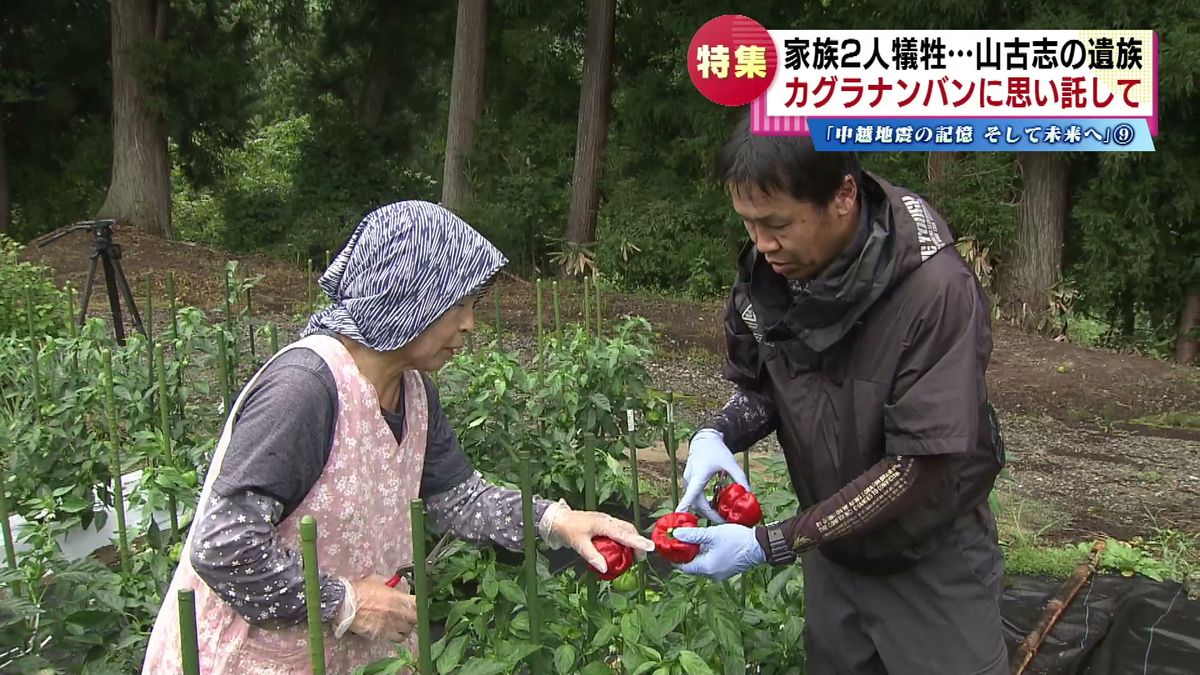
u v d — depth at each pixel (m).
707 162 14.09
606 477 3.46
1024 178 11.96
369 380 1.89
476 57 15.11
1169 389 8.45
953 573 2.06
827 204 1.76
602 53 14.33
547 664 1.97
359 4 18.72
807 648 2.35
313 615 1.60
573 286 13.38
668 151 14.79
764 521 2.73
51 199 18.06
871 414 1.90
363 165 19.20
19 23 16.70
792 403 2.08
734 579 2.64
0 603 2.25
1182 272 11.95
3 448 3.46
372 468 1.90
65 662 2.68
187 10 16.83
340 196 18.81
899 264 1.79
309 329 1.93
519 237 15.04
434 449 2.15
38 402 3.67
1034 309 11.95
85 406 3.71
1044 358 9.57
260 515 1.75
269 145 24.36
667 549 1.95
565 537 2.07
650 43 15.05
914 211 1.87
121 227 14.95
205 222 22.92
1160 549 4.68
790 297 2.06
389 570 2.01
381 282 1.79
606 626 1.96
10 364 4.47
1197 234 11.80
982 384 1.88
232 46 17.56
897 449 1.82
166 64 15.45
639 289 14.25
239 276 12.37
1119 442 6.91
